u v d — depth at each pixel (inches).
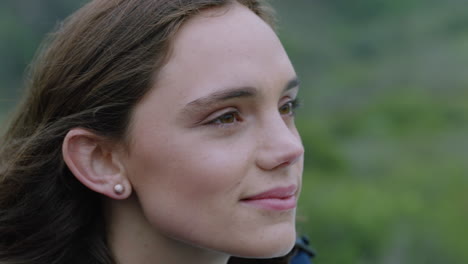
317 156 303.7
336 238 217.2
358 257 211.0
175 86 53.1
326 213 225.0
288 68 56.5
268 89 54.2
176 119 53.0
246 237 53.1
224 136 53.2
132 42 54.8
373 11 558.9
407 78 441.1
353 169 305.4
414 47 502.3
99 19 57.7
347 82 445.1
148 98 54.0
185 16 54.6
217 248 53.6
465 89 409.7
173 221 53.9
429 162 307.9
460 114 370.9
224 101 52.6
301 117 373.1
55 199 60.2
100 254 59.7
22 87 69.4
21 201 61.5
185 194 53.2
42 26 367.6
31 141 60.6
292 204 55.0
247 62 53.6
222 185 52.5
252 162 53.4
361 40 516.4
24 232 61.6
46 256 60.4
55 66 59.5
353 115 390.3
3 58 356.5
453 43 484.4
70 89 57.5
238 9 56.9
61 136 58.1
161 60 53.7
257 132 54.1
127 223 59.2
